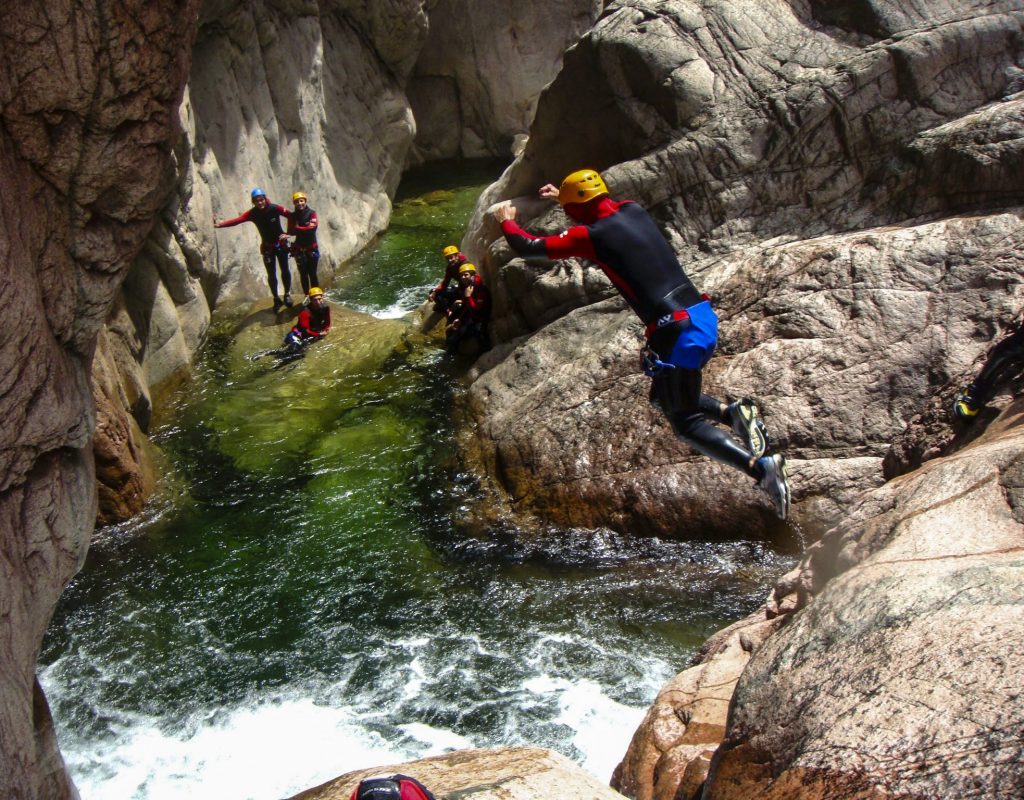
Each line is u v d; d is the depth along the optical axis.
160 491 11.30
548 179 13.88
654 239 4.75
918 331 9.84
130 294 12.78
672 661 8.55
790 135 11.59
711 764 4.32
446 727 8.00
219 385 13.72
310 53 18.02
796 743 3.83
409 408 12.71
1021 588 3.96
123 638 9.16
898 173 11.23
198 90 15.07
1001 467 5.35
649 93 12.12
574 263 12.44
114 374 11.27
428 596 9.53
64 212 5.44
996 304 9.66
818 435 9.75
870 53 11.34
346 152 19.55
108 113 5.26
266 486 11.34
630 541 10.03
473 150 24.83
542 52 24.02
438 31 23.66
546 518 10.42
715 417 4.97
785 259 10.70
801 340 10.19
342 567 9.97
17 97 4.99
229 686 8.56
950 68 11.27
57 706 8.38
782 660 4.33
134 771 7.73
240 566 10.02
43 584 5.69
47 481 5.70
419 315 14.96
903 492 5.72
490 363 12.93
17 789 5.02
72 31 4.93
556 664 8.62
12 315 5.03
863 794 3.40
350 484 11.28
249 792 7.50
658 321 4.71
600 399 10.94
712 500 9.84
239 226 16.11
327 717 8.19
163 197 6.17
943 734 3.44
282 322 15.30
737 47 12.02
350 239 18.78
